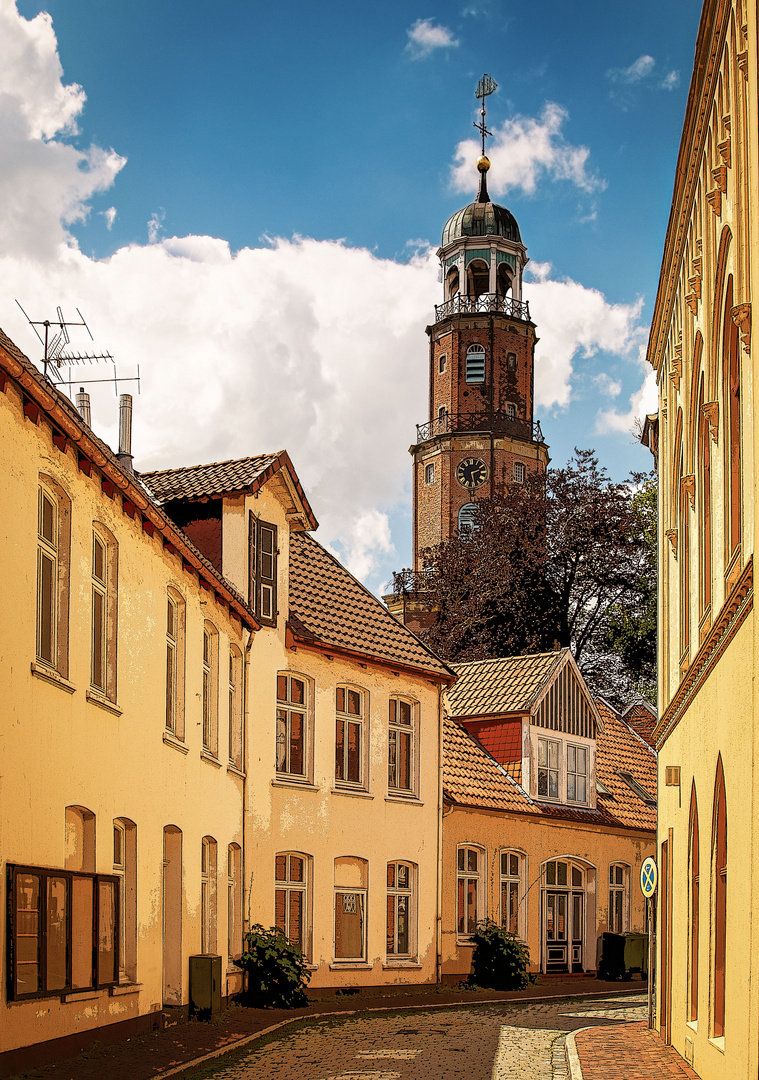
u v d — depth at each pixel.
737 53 11.38
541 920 31.44
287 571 24.34
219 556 22.86
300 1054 15.77
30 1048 12.11
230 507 22.95
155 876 16.80
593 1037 18.09
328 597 26.98
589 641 51.59
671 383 18.03
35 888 12.20
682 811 16.09
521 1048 16.98
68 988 12.98
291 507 24.66
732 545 12.32
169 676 18.36
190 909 18.52
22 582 12.20
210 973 18.11
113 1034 14.73
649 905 20.08
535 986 29.52
